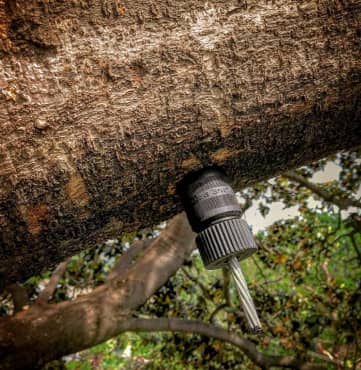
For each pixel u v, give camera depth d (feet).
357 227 3.42
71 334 1.96
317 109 0.77
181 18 0.68
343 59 0.75
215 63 0.69
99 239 0.84
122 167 0.67
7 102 0.60
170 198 0.81
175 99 0.67
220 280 3.85
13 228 0.65
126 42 0.65
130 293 2.24
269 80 0.71
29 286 3.27
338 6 0.75
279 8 0.73
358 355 3.52
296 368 3.00
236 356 3.70
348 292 3.74
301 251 3.90
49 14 0.63
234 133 0.73
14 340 1.83
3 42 0.61
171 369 3.82
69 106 0.62
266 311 3.80
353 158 3.48
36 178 0.62
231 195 0.76
